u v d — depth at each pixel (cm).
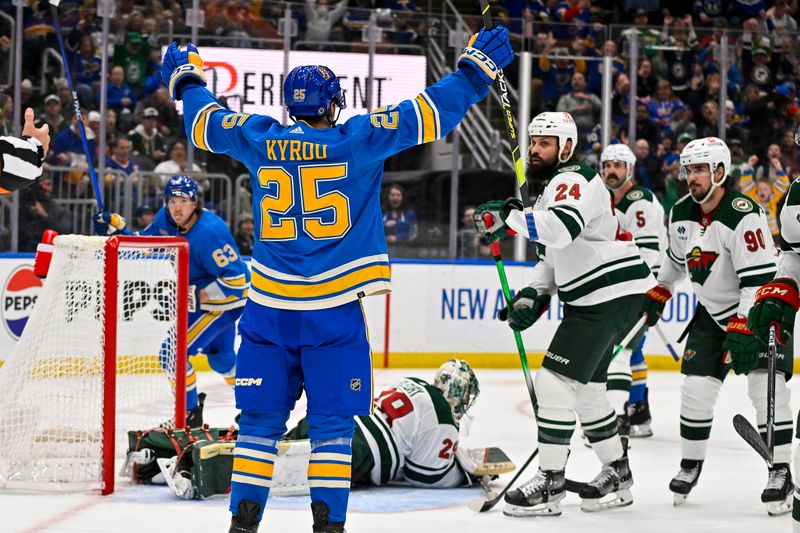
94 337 645
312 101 447
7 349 1212
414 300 1367
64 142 1273
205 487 602
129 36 1286
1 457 638
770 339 471
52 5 651
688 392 628
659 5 1816
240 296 810
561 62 1388
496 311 1394
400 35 1345
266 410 446
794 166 1432
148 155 1305
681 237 652
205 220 808
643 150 1402
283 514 572
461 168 1388
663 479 714
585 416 611
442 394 648
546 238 547
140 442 657
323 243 435
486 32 443
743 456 802
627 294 584
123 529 531
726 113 1416
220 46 1304
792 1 1780
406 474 648
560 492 587
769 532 557
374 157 431
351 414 437
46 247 645
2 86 1256
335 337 436
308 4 1320
